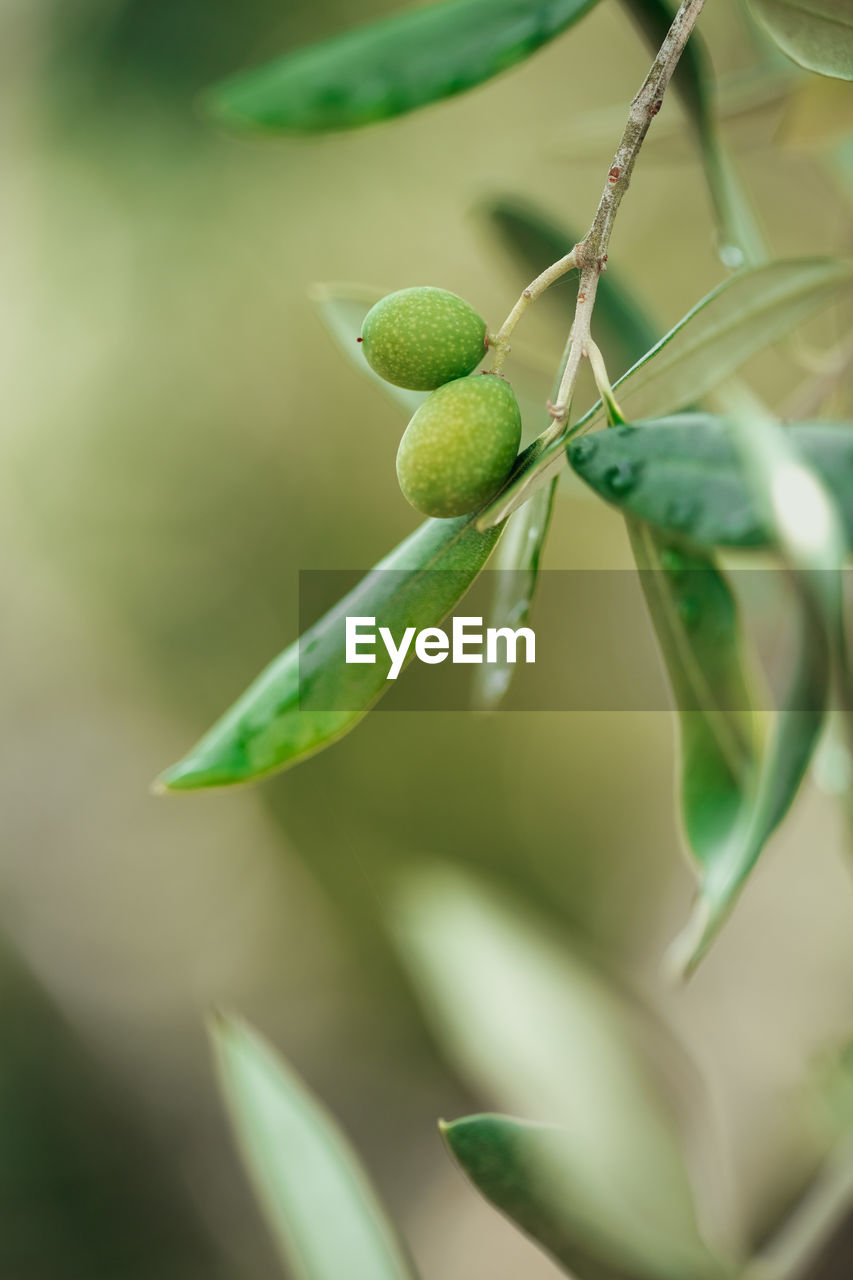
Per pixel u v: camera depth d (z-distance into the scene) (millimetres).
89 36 3166
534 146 3021
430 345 462
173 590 3648
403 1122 2361
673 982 476
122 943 2955
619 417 407
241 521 3703
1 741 3297
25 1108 2676
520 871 3096
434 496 432
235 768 432
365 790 3275
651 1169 677
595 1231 581
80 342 3602
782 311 517
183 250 3496
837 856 2002
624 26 2885
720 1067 1552
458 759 3330
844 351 701
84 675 3504
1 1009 2768
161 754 3455
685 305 2773
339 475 3707
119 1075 2748
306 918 2812
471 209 792
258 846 3098
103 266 3514
